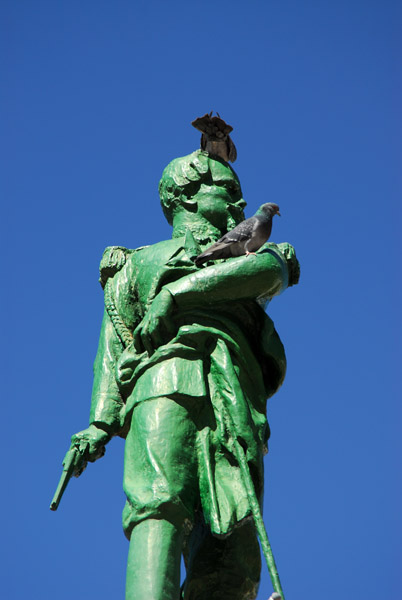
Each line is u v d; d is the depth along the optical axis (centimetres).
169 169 1812
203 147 1833
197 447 1565
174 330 1645
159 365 1619
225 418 1587
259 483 1591
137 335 1659
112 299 1755
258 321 1695
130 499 1513
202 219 1767
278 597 1420
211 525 1508
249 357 1669
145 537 1484
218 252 1656
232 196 1797
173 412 1571
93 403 1683
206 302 1648
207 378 1617
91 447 1644
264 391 1683
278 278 1666
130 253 1805
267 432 1650
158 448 1539
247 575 1568
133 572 1460
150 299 1684
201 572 1563
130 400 1619
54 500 1606
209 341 1641
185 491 1523
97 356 1739
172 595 1451
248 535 1571
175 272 1697
